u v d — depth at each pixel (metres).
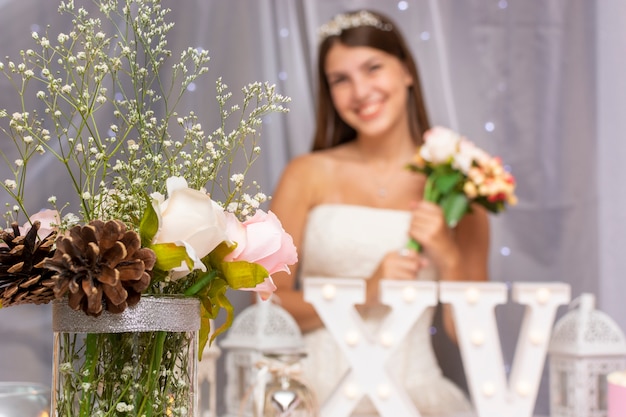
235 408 1.97
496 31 2.89
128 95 2.06
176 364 0.84
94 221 0.75
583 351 1.91
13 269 0.78
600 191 2.86
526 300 1.92
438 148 2.48
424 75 2.88
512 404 1.90
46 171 2.29
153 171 0.89
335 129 2.86
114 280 0.73
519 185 2.88
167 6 2.57
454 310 1.89
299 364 1.53
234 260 0.85
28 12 2.32
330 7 2.87
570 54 2.88
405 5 2.89
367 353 1.85
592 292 2.85
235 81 2.67
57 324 0.81
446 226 2.61
